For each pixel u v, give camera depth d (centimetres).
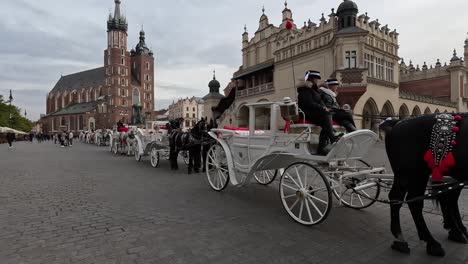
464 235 472
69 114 11388
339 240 468
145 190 841
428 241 419
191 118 12225
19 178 1045
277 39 3784
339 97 2591
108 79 10444
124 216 592
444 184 403
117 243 456
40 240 469
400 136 432
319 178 564
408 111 3456
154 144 1379
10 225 539
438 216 584
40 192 812
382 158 1412
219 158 826
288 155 589
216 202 704
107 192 813
